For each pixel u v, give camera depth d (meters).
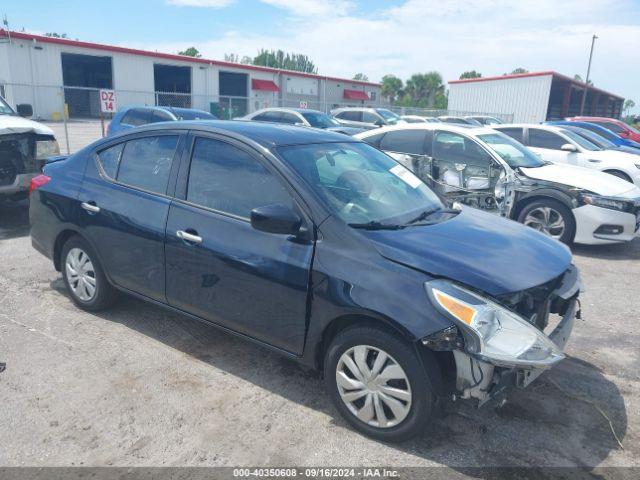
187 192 3.69
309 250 3.09
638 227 7.24
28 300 4.77
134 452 2.86
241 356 3.91
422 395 2.78
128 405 3.27
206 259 3.47
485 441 3.04
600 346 4.34
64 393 3.37
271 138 3.60
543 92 35.19
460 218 3.72
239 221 3.40
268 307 3.25
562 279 3.29
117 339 4.09
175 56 36.09
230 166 3.55
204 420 3.15
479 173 7.30
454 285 2.77
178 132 3.87
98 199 4.11
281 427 3.11
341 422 3.17
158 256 3.74
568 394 3.56
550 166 7.65
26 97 29.78
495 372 2.74
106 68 40.41
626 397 3.56
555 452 2.97
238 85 41.28
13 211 8.15
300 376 3.66
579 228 7.01
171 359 3.84
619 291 5.75
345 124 20.75
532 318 3.04
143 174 3.97
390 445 2.97
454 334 2.65
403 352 2.79
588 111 51.19
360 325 2.95
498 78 37.09
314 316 3.07
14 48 28.97
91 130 24.16
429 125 7.85
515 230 3.65
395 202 3.62
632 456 2.96
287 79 42.75
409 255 2.92
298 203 3.21
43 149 7.13
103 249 4.12
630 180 10.09
